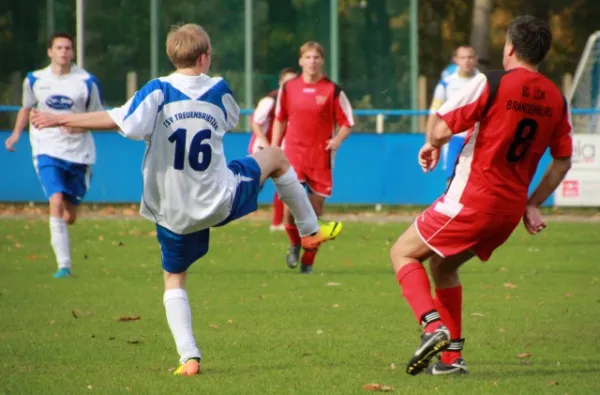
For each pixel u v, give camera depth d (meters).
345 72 70.50
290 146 38.72
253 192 21.38
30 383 19.98
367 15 70.38
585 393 19.14
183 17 69.06
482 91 19.19
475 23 78.38
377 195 59.94
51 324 26.78
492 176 19.42
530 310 29.31
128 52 68.50
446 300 20.91
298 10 69.75
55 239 35.97
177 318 20.94
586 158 59.25
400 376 20.70
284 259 41.38
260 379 20.31
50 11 69.56
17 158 60.06
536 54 19.45
